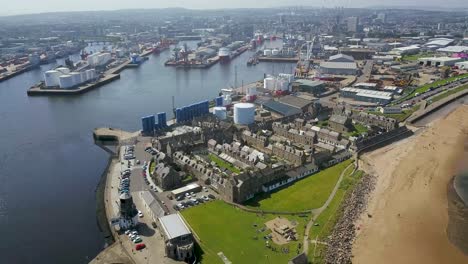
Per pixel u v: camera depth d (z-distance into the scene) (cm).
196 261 14000
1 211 18812
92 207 19000
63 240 16412
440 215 17475
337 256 14250
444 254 14962
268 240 15112
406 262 14412
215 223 16425
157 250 14675
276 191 19350
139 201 18462
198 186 19538
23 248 15950
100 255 14438
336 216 16712
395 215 17288
